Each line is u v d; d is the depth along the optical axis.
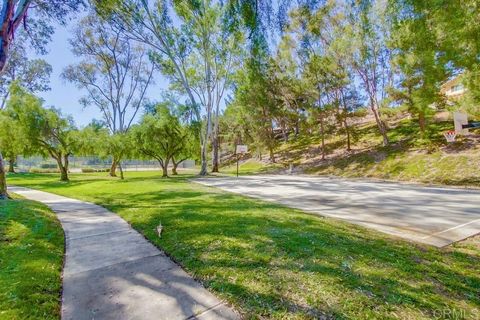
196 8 12.41
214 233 4.50
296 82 24.64
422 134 18.14
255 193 11.16
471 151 15.55
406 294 2.66
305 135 33.78
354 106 22.86
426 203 8.59
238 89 26.11
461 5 6.16
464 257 3.95
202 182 16.17
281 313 2.30
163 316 2.31
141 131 21.27
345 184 14.46
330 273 3.02
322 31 19.53
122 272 3.23
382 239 4.59
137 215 6.29
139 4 17.12
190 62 22.80
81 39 22.25
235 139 38.41
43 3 9.34
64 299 2.61
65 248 4.13
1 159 8.62
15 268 3.12
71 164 43.19
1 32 7.02
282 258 3.44
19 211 6.20
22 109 17.56
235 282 2.84
